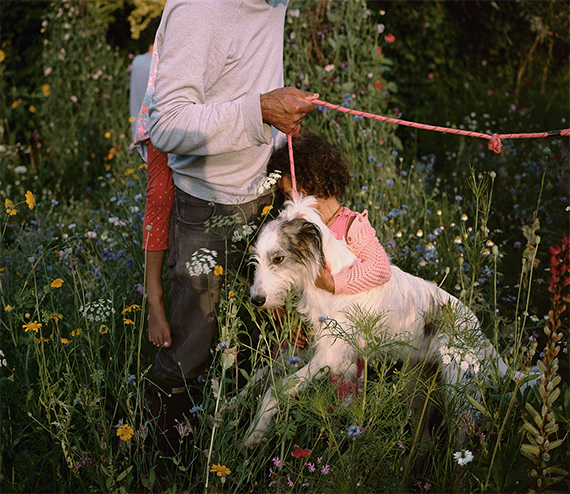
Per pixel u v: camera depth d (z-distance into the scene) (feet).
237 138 8.11
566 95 31.91
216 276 9.27
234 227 9.18
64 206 17.95
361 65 17.85
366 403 7.66
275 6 9.12
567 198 17.62
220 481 7.76
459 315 9.06
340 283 8.96
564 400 7.89
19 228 14.08
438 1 26.55
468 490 8.04
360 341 9.18
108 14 28.86
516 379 8.23
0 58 25.09
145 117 9.37
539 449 7.06
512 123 26.86
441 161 24.61
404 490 7.78
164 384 9.63
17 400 8.50
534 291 13.73
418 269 12.98
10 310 8.63
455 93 29.55
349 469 7.42
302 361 9.48
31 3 25.85
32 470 7.88
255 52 8.70
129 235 12.06
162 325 9.66
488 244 11.15
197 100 8.36
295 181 9.32
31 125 25.54
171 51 8.21
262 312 9.77
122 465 8.11
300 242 8.68
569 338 11.34
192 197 9.09
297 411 7.88
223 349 8.09
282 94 7.97
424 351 9.75
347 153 15.90
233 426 8.14
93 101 24.41
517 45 34.86
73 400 8.32
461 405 8.28
